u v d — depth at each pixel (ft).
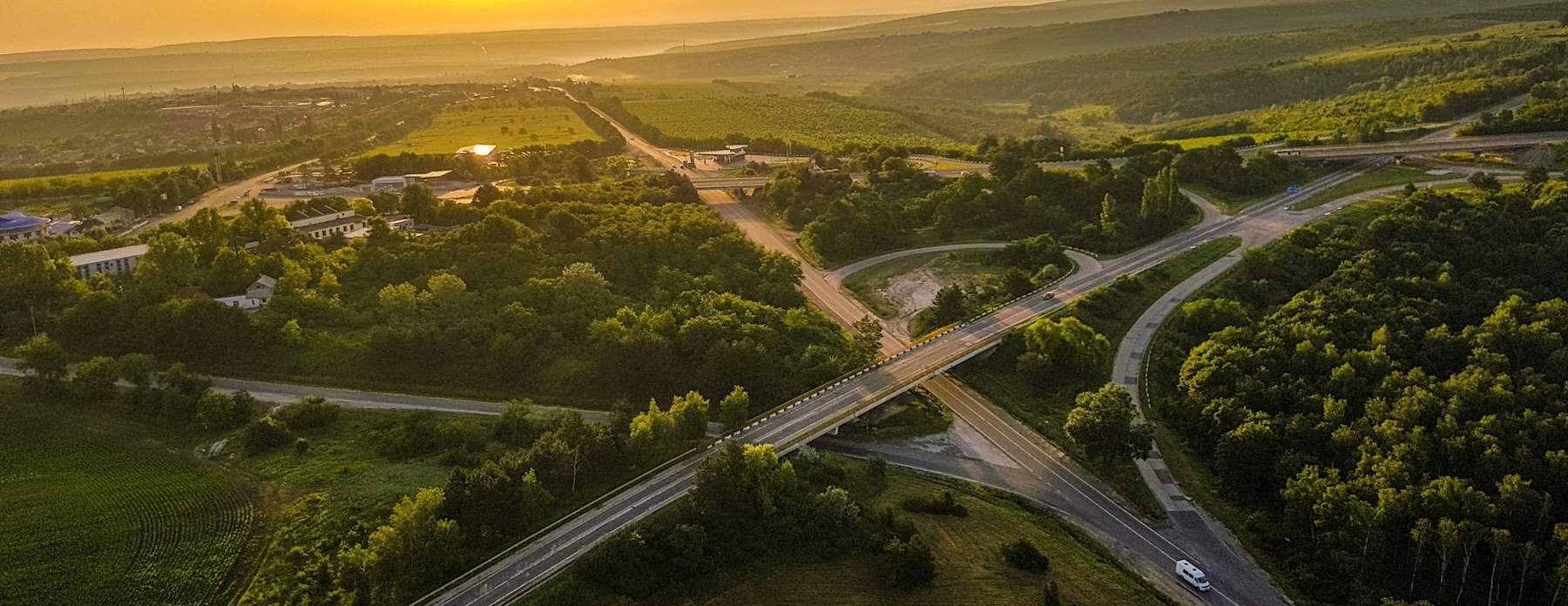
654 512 468.34
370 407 625.82
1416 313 652.48
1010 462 571.69
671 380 650.02
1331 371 578.25
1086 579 441.27
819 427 570.46
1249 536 485.97
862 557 448.65
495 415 614.75
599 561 421.18
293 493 501.56
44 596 420.36
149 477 524.11
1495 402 520.83
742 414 563.89
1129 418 539.70
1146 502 520.83
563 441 509.35
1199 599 439.22
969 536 473.26
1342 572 437.58
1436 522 433.07
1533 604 417.69
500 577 420.36
